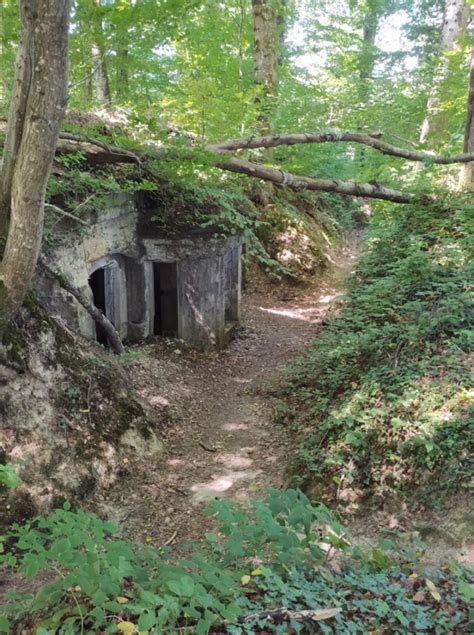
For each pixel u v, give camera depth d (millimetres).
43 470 5625
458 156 10070
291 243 15836
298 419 7473
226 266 11523
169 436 7379
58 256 7617
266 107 11234
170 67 9969
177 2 5500
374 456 5539
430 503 4895
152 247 9938
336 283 15297
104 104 8562
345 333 8734
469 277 7680
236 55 13258
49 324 6633
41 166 4562
